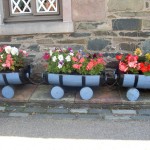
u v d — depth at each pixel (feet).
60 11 11.56
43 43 11.79
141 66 10.28
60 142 8.43
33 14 11.66
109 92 11.17
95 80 10.33
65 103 10.67
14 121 9.70
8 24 11.60
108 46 11.59
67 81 10.46
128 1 11.01
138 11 11.09
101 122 9.52
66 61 10.43
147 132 8.89
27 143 8.42
